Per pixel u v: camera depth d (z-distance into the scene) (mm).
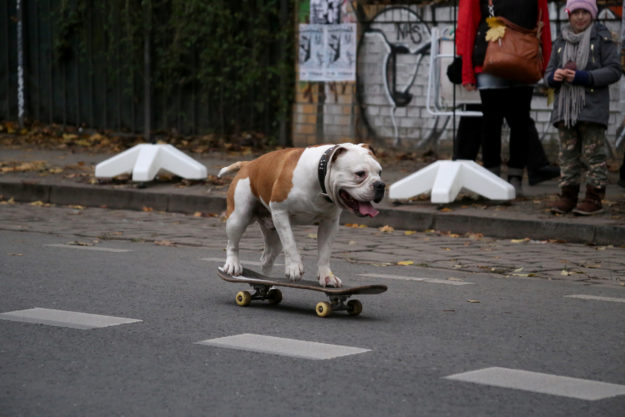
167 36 20703
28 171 16328
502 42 12188
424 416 4910
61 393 5262
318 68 19094
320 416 4895
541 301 8008
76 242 11023
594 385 5488
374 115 18719
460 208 12477
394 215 12430
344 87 18891
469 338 6633
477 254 10477
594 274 9320
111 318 7109
